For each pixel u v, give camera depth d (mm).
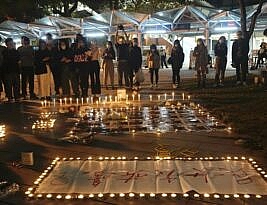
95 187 4793
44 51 14070
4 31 29891
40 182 5016
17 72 13547
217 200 4375
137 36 30297
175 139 7273
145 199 4434
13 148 6934
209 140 7148
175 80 17750
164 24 30125
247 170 5324
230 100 12188
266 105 10914
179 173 5207
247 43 16594
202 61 16094
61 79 14219
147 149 6582
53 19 30094
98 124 8867
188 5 29359
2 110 11523
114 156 6180
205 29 29688
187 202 4328
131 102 12430
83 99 13336
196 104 11500
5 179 5211
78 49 14039
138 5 39312
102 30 30562
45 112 10898
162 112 10383
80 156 6238
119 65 16203
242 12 18016
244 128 8016
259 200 4367
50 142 7301
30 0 29750
